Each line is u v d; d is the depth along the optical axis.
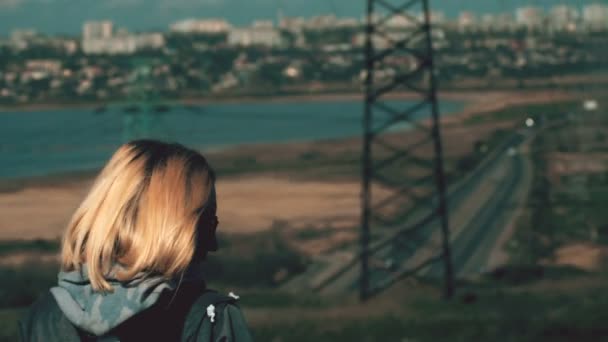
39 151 169.50
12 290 38.59
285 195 103.94
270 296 32.59
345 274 56.34
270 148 175.00
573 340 16.59
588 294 26.50
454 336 17.95
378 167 32.12
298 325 20.56
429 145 180.12
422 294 34.19
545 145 146.75
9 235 69.69
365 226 32.31
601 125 88.88
